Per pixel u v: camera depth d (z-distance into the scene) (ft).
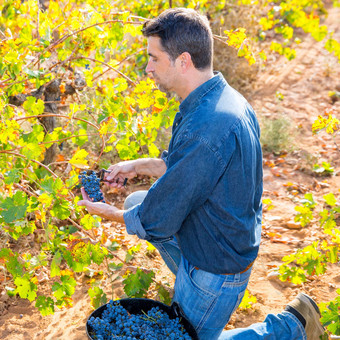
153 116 10.55
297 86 23.29
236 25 21.35
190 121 7.02
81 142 10.41
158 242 7.88
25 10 11.91
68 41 10.14
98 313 8.23
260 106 21.26
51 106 12.59
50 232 8.72
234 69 22.15
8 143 9.91
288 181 16.57
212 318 7.81
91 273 10.83
